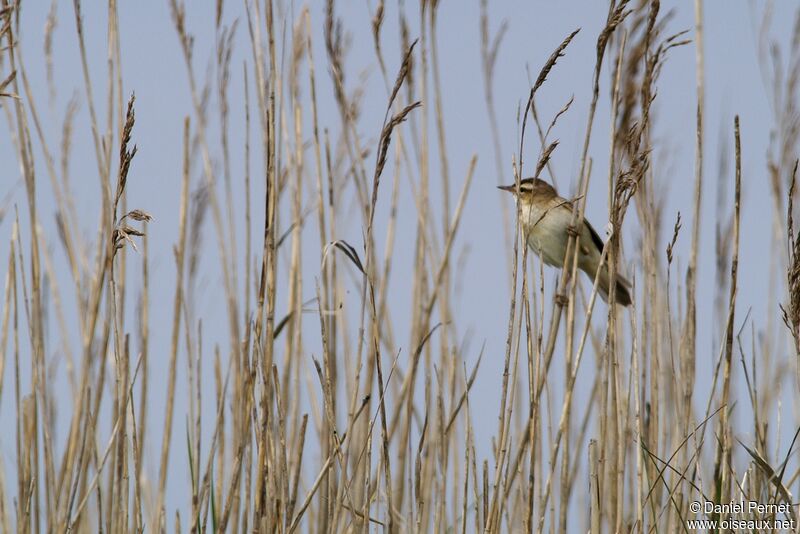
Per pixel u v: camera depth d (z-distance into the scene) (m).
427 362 9.53
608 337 7.86
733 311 7.87
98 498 7.95
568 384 7.70
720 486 7.74
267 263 7.92
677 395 8.56
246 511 7.98
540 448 8.45
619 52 7.57
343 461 7.96
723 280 9.02
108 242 7.82
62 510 8.00
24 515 8.23
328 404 7.97
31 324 8.61
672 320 9.06
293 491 7.93
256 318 7.97
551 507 8.20
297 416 9.11
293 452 9.09
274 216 7.96
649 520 8.30
